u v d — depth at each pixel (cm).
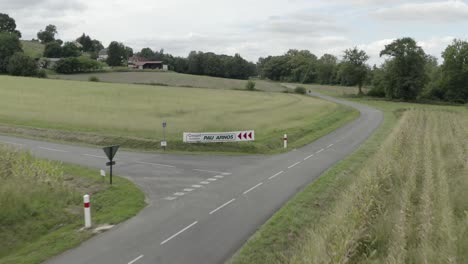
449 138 3044
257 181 1856
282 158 2428
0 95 5328
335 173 1978
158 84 8969
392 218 1224
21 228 1262
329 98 8981
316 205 1487
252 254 1073
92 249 1128
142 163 2216
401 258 981
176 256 1080
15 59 10194
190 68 16450
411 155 2134
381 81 9306
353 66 9850
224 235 1216
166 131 3108
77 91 6312
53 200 1468
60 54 16788
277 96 7738
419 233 1123
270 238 1173
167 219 1352
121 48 18400
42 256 1087
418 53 8712
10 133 3052
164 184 1794
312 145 2944
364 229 1071
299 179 1895
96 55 19625
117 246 1145
